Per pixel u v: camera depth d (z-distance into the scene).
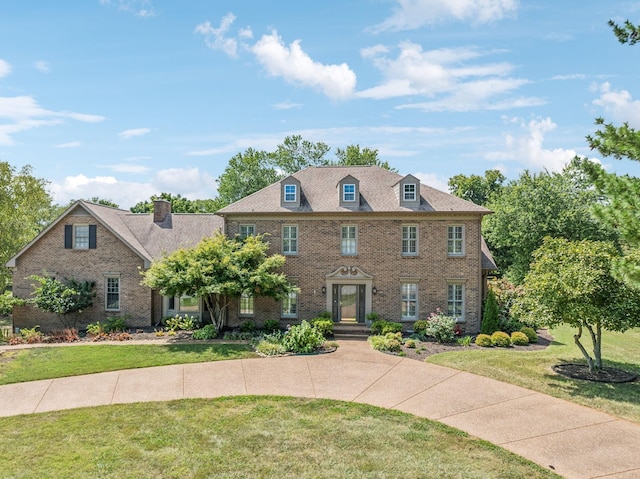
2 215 35.59
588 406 13.78
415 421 12.72
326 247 25.72
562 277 15.80
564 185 38.91
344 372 17.41
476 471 9.88
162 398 14.55
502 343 21.88
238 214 26.06
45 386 15.69
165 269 22.97
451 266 25.14
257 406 13.84
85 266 26.69
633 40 9.04
